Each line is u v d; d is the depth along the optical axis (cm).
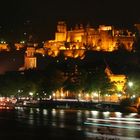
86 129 16838
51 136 15025
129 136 14550
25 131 16712
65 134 15500
